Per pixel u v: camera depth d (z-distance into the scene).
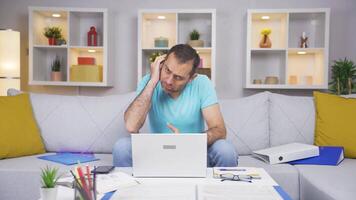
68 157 2.02
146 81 1.86
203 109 1.76
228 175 1.28
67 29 3.42
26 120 2.19
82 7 3.65
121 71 3.68
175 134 1.27
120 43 3.67
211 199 0.98
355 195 1.35
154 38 3.58
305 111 2.33
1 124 2.05
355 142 2.10
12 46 3.25
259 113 2.33
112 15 3.64
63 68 3.62
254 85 3.29
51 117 2.30
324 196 1.45
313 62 3.55
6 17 3.70
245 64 3.39
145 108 1.67
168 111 1.78
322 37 3.32
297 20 3.53
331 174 1.70
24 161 1.93
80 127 2.28
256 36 3.57
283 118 2.32
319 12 3.22
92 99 2.38
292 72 3.57
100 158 2.07
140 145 1.28
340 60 3.37
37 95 2.40
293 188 1.80
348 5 3.51
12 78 3.26
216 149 1.61
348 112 2.19
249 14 3.26
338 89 3.23
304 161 1.96
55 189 0.94
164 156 1.27
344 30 3.52
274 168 1.86
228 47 3.60
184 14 3.38
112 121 2.29
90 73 3.40
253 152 2.14
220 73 3.62
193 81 1.80
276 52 3.54
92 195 0.94
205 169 1.27
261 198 0.99
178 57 1.63
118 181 1.18
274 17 3.45
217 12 3.60
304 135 2.28
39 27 3.49
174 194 1.05
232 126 2.29
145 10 3.28
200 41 3.38
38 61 3.47
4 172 1.78
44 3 3.68
